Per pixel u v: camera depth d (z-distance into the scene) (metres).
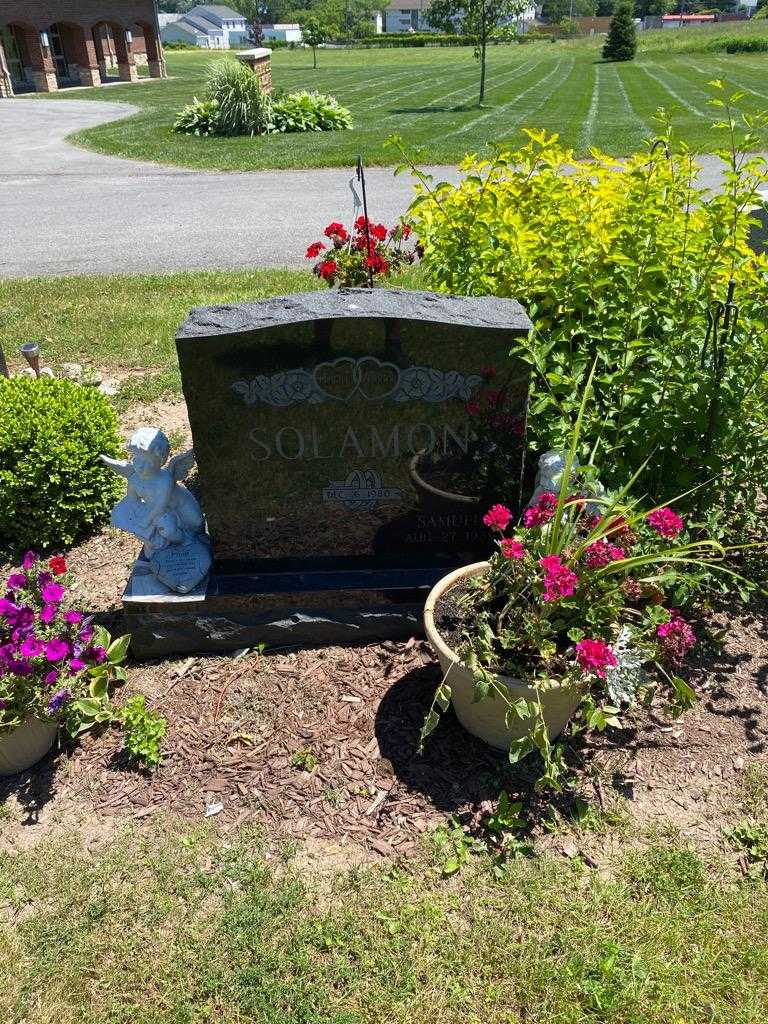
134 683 4.21
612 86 32.84
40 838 3.45
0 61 36.41
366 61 57.97
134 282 10.52
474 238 4.95
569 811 3.51
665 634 3.49
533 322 4.61
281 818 3.50
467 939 3.03
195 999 2.88
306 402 4.07
